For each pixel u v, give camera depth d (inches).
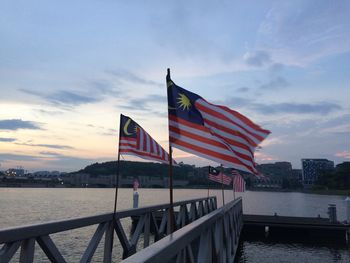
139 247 509.0
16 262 377.1
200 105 220.4
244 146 220.2
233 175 792.9
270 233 826.8
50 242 187.5
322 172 7244.1
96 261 453.7
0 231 148.0
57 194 4116.6
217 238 256.1
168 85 221.1
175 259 138.3
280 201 3730.3
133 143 325.1
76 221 203.0
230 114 222.1
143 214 311.0
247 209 2208.4
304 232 805.2
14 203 2113.7
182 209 487.5
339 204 3225.9
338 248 699.4
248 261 589.6
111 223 247.9
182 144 212.8
